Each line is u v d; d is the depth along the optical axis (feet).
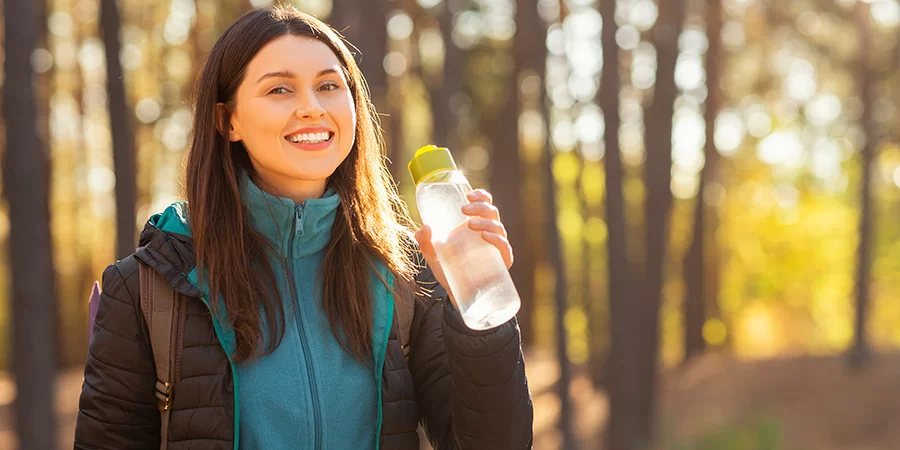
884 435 49.75
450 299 5.53
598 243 88.02
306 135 5.56
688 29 63.46
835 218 119.85
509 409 5.46
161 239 5.52
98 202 70.54
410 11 58.34
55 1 55.83
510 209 63.72
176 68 55.72
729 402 54.65
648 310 41.47
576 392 63.10
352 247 5.79
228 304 5.40
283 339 5.57
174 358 5.39
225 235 5.51
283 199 5.61
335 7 28.35
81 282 74.23
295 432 5.47
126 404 5.49
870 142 59.47
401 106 58.65
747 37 66.08
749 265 113.80
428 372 5.92
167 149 61.05
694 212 69.15
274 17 5.68
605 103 37.83
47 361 27.32
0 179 46.47
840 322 125.39
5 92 26.58
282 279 5.69
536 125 71.77
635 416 39.68
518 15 40.88
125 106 33.14
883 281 117.29
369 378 5.70
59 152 65.46
